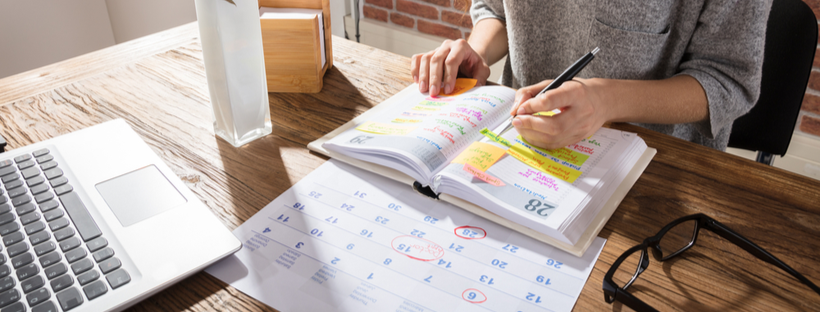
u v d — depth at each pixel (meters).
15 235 0.46
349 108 0.76
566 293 0.44
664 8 0.83
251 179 0.59
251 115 0.66
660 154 0.64
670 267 0.47
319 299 0.43
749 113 1.06
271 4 0.82
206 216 0.50
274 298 0.43
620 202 0.55
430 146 0.59
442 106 0.72
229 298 0.43
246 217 0.53
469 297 0.43
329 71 0.88
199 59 0.92
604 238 0.50
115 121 0.67
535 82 1.09
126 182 0.54
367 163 0.61
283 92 0.81
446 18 2.21
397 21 2.40
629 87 0.70
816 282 0.45
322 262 0.47
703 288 0.44
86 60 0.91
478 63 0.85
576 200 0.52
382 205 0.55
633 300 0.41
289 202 0.55
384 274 0.46
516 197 0.52
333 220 0.53
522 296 0.43
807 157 1.71
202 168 0.61
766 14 0.74
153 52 0.94
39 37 1.87
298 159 0.64
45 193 0.52
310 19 0.74
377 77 0.86
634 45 0.87
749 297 0.44
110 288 0.41
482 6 1.19
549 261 0.47
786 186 0.58
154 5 2.04
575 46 0.97
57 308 0.39
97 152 0.60
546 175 0.56
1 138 0.63
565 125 0.59
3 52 1.78
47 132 0.68
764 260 0.47
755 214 0.54
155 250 0.45
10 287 0.41
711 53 0.80
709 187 0.58
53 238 0.46
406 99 0.77
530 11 0.99
